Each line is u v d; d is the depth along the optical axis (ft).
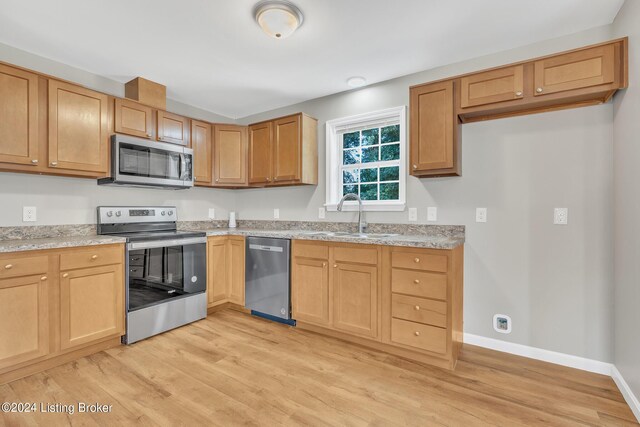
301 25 7.06
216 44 7.90
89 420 5.40
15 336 6.53
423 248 7.39
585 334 7.23
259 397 6.11
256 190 13.33
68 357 7.43
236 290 11.06
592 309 7.16
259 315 10.70
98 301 7.84
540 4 6.35
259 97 11.49
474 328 8.51
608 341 6.99
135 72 9.48
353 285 8.44
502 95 7.27
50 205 8.61
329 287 8.86
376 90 10.21
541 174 7.70
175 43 7.86
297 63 8.90
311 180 11.23
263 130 11.82
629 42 6.07
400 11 6.57
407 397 6.15
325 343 8.59
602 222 7.06
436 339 7.27
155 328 8.98
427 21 6.93
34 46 7.98
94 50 8.20
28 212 8.21
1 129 6.98
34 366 6.88
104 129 8.79
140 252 8.72
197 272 10.18
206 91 10.93
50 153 7.72
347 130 11.05
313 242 9.16
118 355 7.77
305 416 5.58
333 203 11.11
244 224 13.70
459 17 6.78
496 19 6.84
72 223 9.04
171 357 7.70
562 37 7.50
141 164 9.41
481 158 8.40
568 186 7.41
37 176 8.38
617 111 6.64
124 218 9.99
